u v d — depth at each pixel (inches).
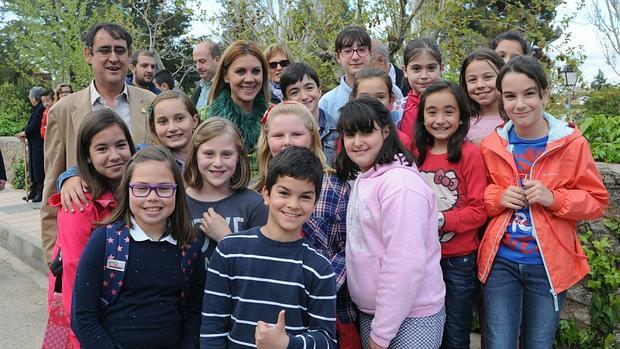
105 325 87.0
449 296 108.1
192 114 119.4
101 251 86.7
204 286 95.0
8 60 960.3
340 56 166.2
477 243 108.8
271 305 83.0
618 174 121.6
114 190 102.1
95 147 99.7
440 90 106.6
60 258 101.0
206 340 84.4
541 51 274.4
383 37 262.7
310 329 83.7
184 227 91.7
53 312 100.3
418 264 87.6
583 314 126.0
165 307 89.0
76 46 708.0
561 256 99.3
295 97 142.6
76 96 136.9
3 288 210.8
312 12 271.6
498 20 295.9
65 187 101.0
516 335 102.6
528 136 103.5
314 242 100.0
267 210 100.9
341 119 98.5
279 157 84.4
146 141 141.9
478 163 106.7
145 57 261.9
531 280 100.7
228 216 99.1
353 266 95.4
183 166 111.8
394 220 88.9
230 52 131.8
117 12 673.6
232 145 99.7
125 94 141.6
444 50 278.1
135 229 89.2
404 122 135.2
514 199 99.9
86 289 85.7
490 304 104.0
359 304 95.7
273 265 83.9
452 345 108.3
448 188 108.0
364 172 99.4
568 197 97.0
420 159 111.8
